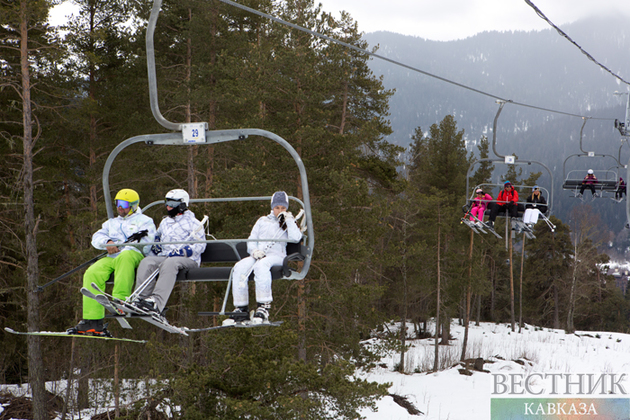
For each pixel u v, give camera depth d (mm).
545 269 57469
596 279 64875
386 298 38062
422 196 28797
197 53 23859
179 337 19125
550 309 60031
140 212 6348
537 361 33406
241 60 19922
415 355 34312
